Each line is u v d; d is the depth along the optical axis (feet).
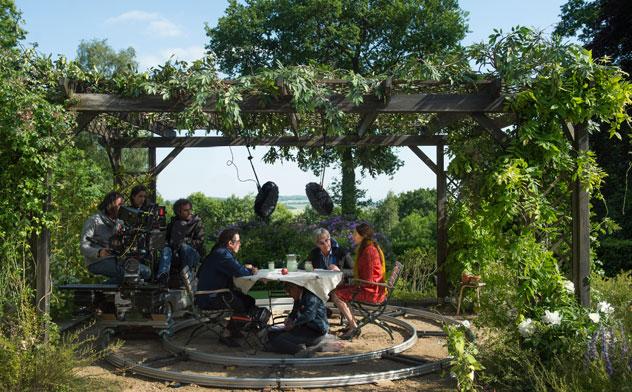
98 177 32.17
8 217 18.74
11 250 18.78
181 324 25.27
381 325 23.06
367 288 22.52
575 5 62.34
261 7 67.92
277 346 20.66
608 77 19.39
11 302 18.61
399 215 89.92
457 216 30.22
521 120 20.18
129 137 33.99
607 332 15.97
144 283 22.91
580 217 19.69
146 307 22.59
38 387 16.12
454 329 16.33
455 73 20.31
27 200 19.06
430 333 23.94
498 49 19.71
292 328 20.71
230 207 66.33
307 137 33.30
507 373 16.69
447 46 68.49
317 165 63.67
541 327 17.79
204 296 21.58
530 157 19.92
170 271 25.16
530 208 19.08
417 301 32.73
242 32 66.59
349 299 22.79
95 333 24.50
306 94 19.77
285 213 66.54
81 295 22.94
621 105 19.44
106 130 32.48
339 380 17.28
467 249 30.32
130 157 80.43
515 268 19.47
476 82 20.25
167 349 21.63
